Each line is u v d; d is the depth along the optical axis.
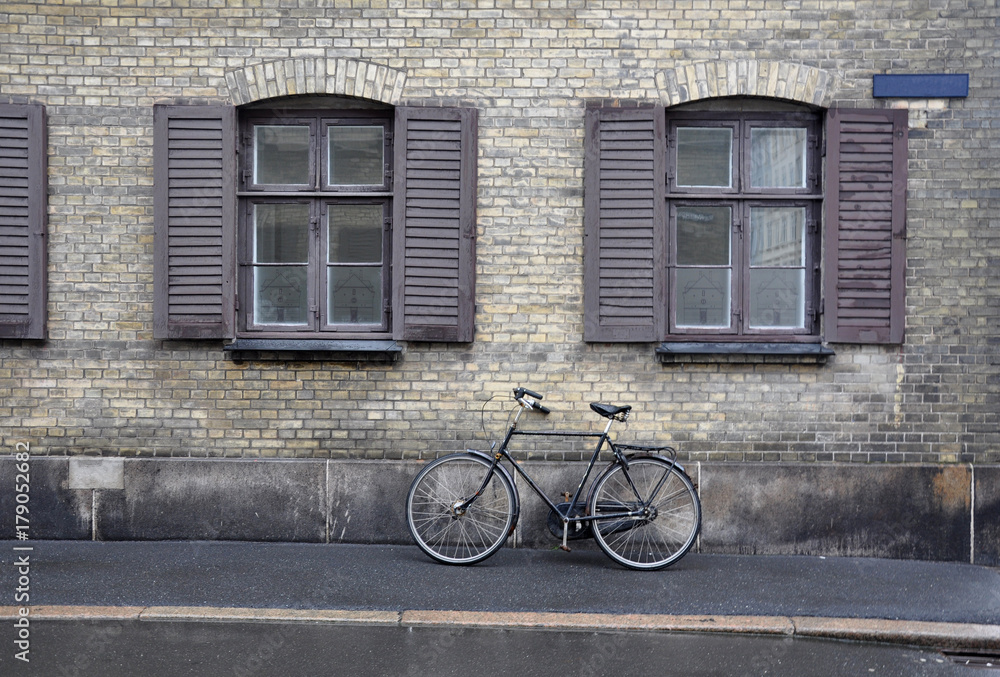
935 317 6.41
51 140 6.48
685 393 6.45
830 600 5.31
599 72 6.43
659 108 6.38
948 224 6.39
